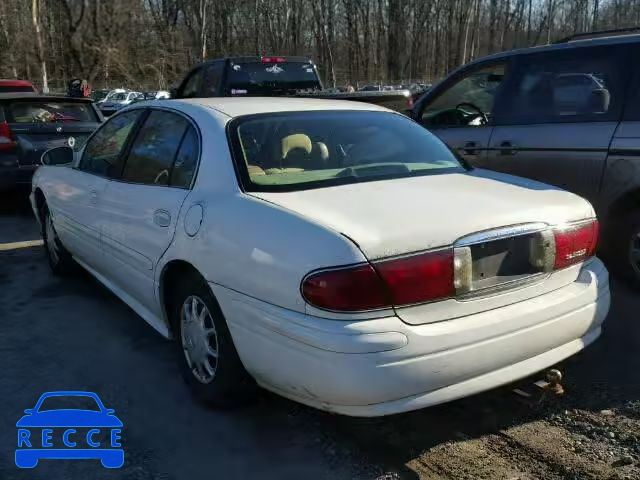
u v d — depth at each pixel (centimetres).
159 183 389
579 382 369
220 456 310
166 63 4488
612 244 503
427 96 634
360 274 261
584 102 510
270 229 292
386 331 262
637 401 346
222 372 326
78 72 4359
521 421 332
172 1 4578
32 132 841
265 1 4622
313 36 4988
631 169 475
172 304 375
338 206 300
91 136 514
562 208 321
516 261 299
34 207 608
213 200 333
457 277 278
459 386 281
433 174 368
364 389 260
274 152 354
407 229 274
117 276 440
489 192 332
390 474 293
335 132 385
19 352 425
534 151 530
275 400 356
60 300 526
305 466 301
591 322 324
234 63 1109
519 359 297
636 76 483
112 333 456
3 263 639
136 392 371
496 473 291
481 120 587
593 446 309
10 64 4172
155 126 421
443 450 309
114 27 4422
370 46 5262
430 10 5197
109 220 432
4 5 4138
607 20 5034
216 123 366
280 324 277
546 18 5153
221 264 310
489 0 5334
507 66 564
